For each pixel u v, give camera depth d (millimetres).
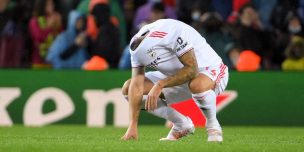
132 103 20703
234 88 35406
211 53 20750
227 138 24453
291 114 35500
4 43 39125
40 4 39625
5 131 29328
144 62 20266
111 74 35031
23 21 40156
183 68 19844
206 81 20172
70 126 34281
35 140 21891
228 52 37531
